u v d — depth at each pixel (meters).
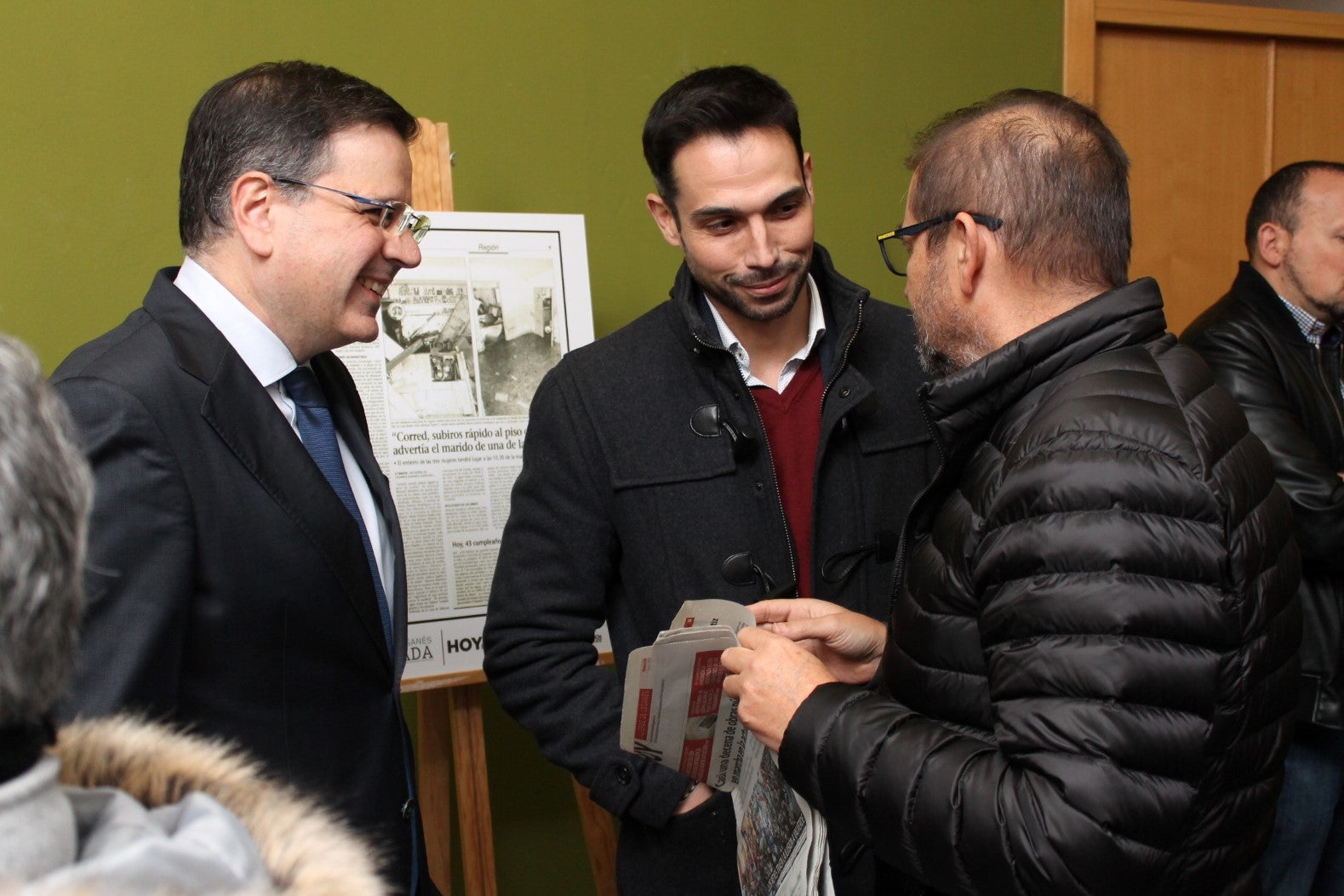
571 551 1.58
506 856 2.41
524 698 1.57
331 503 1.20
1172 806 0.84
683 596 1.55
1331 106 3.20
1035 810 0.84
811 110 2.60
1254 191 3.12
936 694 1.00
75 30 2.01
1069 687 0.85
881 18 2.65
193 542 1.08
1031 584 0.88
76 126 2.02
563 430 1.59
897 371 1.63
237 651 1.13
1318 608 1.93
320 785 1.19
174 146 2.09
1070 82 2.83
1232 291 2.19
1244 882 0.96
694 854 1.50
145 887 0.46
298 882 0.52
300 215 1.20
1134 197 2.99
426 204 1.95
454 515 1.91
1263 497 0.95
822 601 1.38
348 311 1.26
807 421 1.61
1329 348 2.14
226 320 1.22
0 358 0.50
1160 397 0.93
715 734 1.28
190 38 2.08
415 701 2.32
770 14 2.54
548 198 2.37
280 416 1.19
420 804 1.97
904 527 1.12
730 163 1.44
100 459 1.02
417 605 1.88
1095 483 0.88
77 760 0.57
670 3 2.45
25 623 0.47
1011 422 1.00
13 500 0.47
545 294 2.01
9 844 0.45
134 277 2.07
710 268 1.50
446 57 2.27
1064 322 0.98
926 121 2.71
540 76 2.35
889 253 1.20
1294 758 2.02
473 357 1.95
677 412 1.58
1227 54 3.05
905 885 1.17
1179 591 0.85
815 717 1.00
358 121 1.23
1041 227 1.03
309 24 2.16
